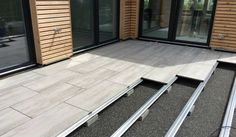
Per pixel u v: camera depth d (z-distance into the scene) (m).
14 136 2.75
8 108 3.34
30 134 2.79
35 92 3.83
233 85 4.41
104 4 6.68
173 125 3.12
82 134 2.98
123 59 5.66
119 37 7.66
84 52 6.18
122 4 7.24
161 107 3.69
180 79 4.73
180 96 4.05
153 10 7.39
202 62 5.50
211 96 4.07
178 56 5.96
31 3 4.50
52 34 4.96
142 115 3.34
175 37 7.29
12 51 4.51
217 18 6.32
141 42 7.49
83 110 3.32
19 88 3.96
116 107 3.63
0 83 4.14
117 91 3.94
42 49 4.82
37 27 4.62
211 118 3.42
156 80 4.42
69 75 4.57
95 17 6.38
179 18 7.07
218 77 4.93
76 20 5.78
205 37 6.84
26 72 4.68
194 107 3.68
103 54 6.04
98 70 4.88
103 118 3.33
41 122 3.02
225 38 6.36
